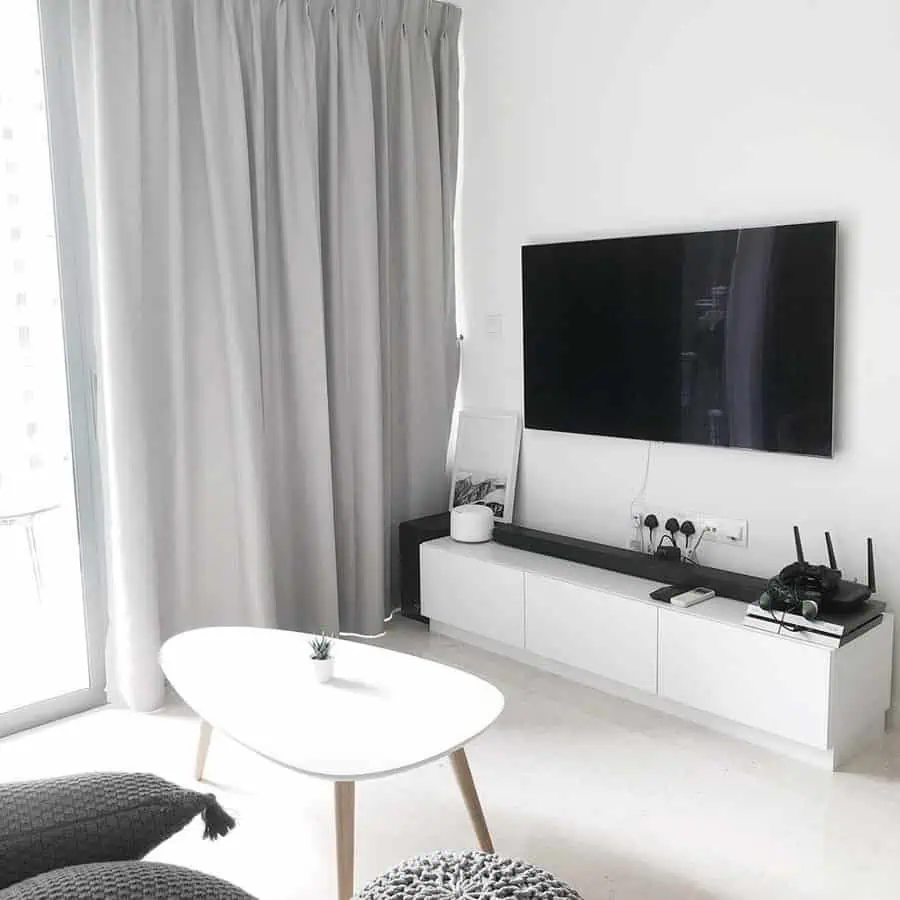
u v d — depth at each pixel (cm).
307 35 375
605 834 263
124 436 335
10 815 128
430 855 179
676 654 327
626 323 373
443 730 232
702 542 364
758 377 338
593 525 402
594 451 398
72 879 115
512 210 419
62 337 339
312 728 232
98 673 356
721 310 344
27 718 336
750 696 309
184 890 117
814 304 321
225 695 251
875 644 306
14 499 337
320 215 397
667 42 355
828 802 278
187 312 356
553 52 393
